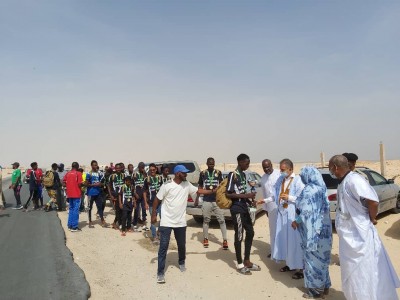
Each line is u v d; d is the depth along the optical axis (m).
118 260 7.46
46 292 5.48
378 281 4.34
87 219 12.82
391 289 4.36
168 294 5.59
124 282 6.13
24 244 8.54
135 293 5.63
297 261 6.08
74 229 10.54
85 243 8.95
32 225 11.05
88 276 6.42
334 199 9.36
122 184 10.80
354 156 5.64
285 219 6.32
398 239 8.74
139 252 8.12
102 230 10.70
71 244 8.81
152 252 8.15
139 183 10.73
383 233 9.43
